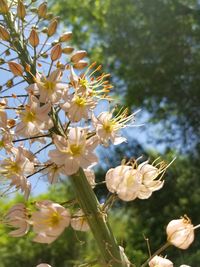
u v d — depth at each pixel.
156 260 0.22
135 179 0.21
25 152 0.23
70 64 0.23
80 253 0.79
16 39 0.23
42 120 0.22
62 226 0.20
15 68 0.22
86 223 0.22
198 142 1.23
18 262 0.85
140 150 1.20
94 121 0.22
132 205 1.11
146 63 1.24
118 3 1.26
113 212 1.08
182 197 1.14
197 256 0.88
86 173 0.23
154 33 1.24
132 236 1.10
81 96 0.22
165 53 1.23
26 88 0.22
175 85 1.24
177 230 0.22
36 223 0.20
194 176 1.17
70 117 0.22
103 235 0.21
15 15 0.24
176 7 1.25
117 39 1.25
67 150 0.21
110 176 0.21
